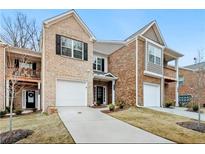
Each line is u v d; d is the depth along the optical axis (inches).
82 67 793.6
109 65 940.0
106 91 954.1
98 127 427.5
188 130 433.1
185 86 1208.8
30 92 810.2
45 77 691.4
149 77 878.4
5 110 660.1
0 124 496.1
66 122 471.5
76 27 787.4
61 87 730.2
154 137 365.4
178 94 1179.3
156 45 907.4
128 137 360.5
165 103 930.7
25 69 756.6
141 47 849.5
